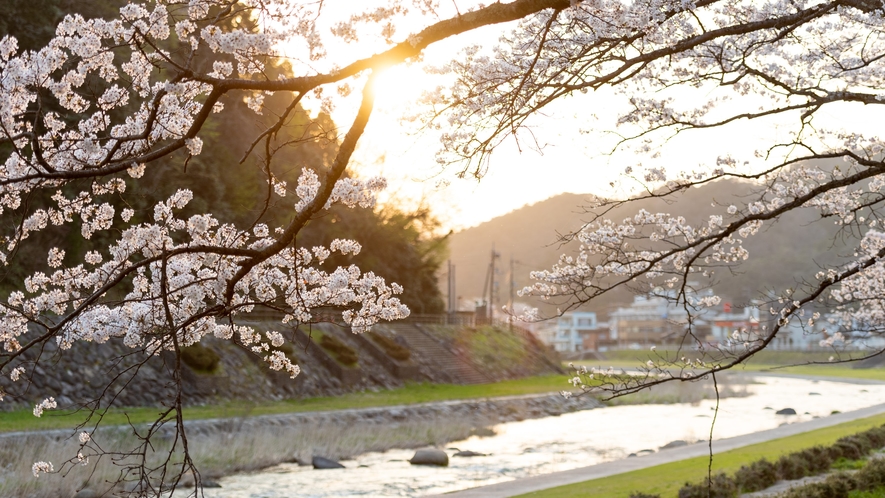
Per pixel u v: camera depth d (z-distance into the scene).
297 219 5.18
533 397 41.38
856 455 17.89
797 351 98.06
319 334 39.94
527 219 165.38
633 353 115.50
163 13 5.27
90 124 6.03
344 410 29.95
